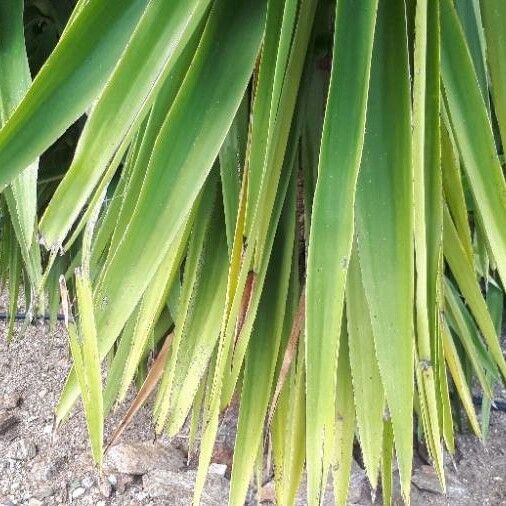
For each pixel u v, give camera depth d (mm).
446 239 954
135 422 2186
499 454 2104
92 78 701
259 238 871
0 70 916
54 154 1760
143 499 1958
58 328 2785
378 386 1062
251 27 794
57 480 2018
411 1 784
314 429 756
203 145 778
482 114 741
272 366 1112
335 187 685
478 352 1710
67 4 1499
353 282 1063
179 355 1143
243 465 1133
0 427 2193
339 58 666
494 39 812
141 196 778
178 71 828
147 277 803
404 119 729
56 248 717
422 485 1967
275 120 776
